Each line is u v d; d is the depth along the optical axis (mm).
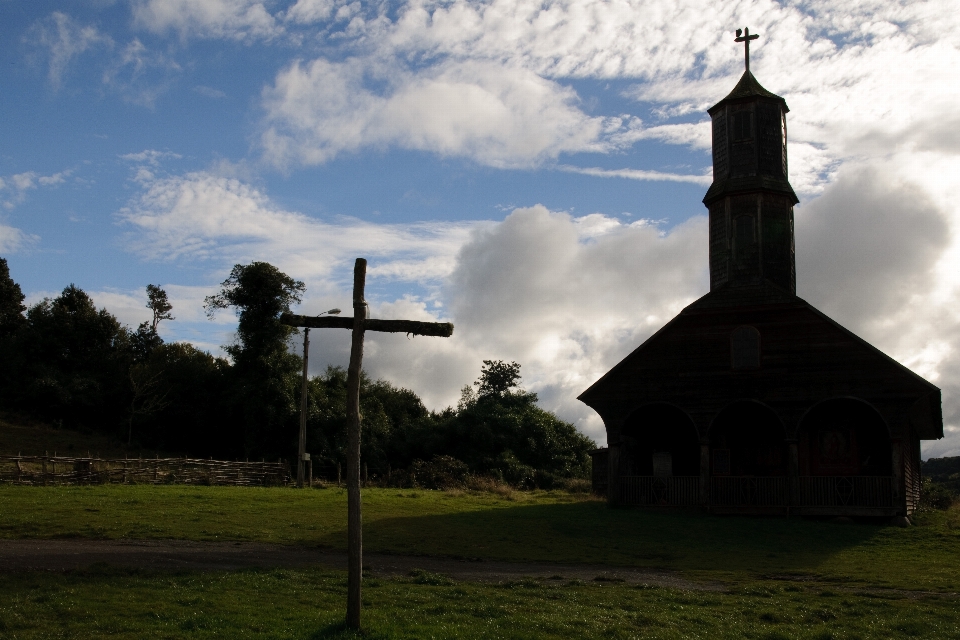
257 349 63250
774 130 39719
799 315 34500
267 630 12984
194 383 71562
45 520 23750
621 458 37656
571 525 29203
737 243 38406
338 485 44844
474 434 67062
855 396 33094
